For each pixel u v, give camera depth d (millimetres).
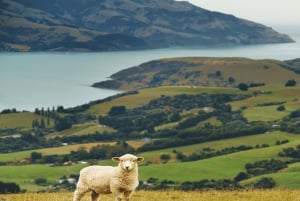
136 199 35031
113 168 25250
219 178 191625
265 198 36188
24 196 36000
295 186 164250
